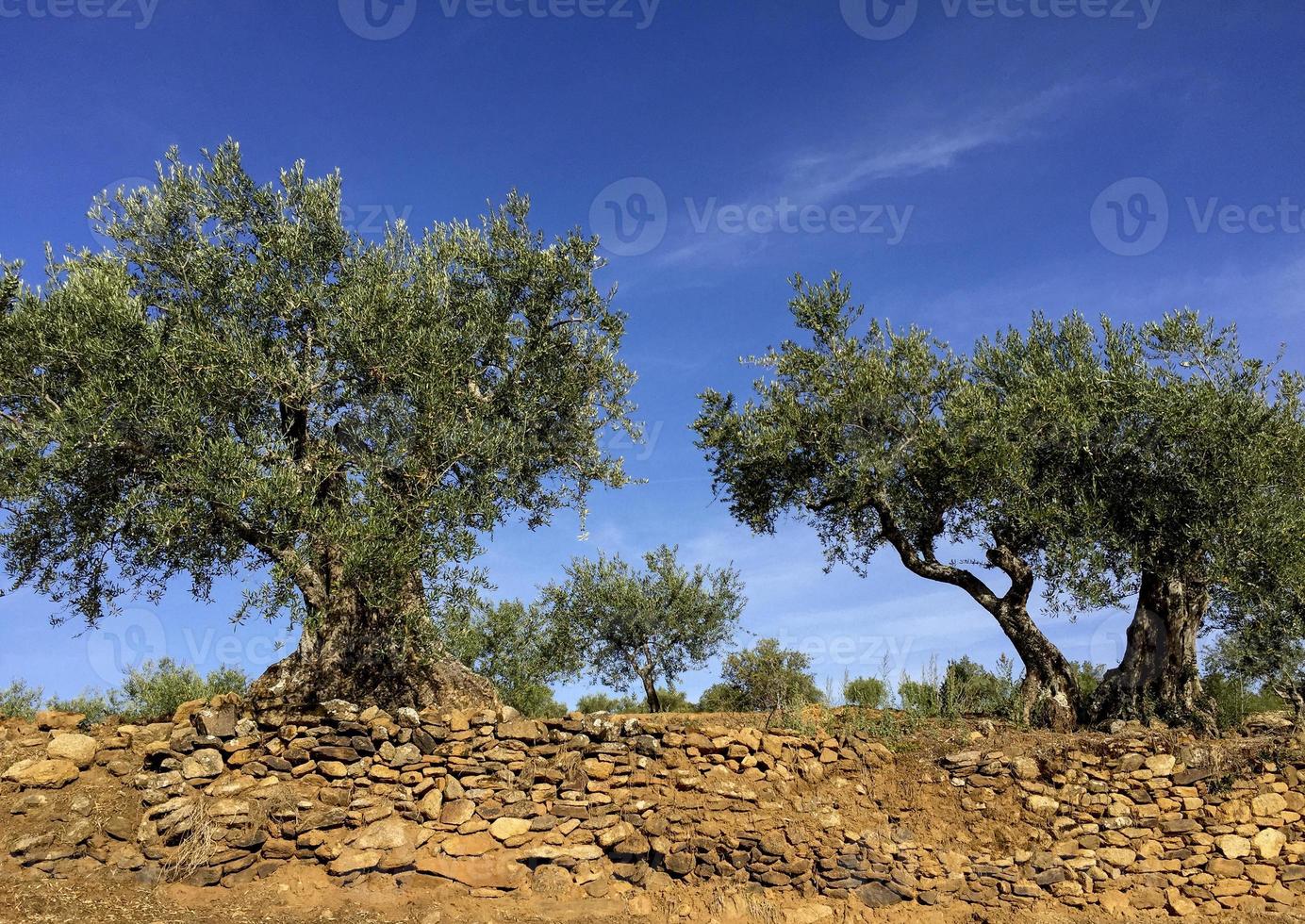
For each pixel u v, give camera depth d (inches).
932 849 435.5
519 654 827.4
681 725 469.1
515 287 508.7
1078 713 541.0
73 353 380.2
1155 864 435.2
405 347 438.6
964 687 582.6
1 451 368.2
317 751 403.5
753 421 572.7
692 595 759.7
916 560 575.2
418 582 424.2
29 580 422.6
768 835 420.8
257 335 442.9
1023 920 412.8
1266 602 474.0
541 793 415.5
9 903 327.9
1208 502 487.8
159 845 365.4
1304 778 449.7
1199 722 500.4
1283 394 518.3
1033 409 526.0
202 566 430.3
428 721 427.5
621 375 550.9
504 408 495.8
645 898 397.4
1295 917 417.7
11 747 389.4
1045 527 503.5
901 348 569.9
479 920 371.2
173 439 391.5
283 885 369.1
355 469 434.3
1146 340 543.8
